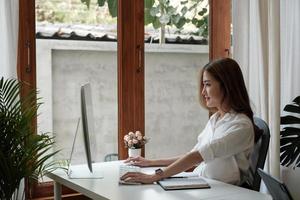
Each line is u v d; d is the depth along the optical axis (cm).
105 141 309
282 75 341
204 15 342
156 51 324
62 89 295
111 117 311
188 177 221
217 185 207
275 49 325
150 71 322
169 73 330
